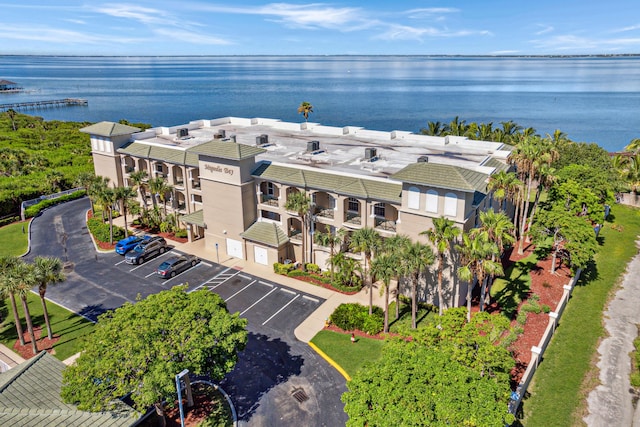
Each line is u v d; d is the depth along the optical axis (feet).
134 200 196.34
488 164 157.38
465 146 189.37
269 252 153.99
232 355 88.99
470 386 69.56
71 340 116.26
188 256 162.61
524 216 161.79
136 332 80.79
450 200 118.52
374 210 144.36
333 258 136.98
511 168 174.19
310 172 148.15
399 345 82.48
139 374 77.97
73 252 170.71
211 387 99.04
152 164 188.85
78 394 75.25
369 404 70.69
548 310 126.11
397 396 67.62
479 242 107.45
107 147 200.23
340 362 107.14
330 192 141.90
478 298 135.44
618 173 241.76
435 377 70.95
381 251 115.03
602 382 101.86
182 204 192.03
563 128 522.88
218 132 205.98
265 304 133.28
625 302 137.49
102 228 184.44
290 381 100.89
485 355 79.61
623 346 115.14
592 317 128.47
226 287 143.23
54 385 83.46
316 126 224.12
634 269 160.35
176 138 208.13
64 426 72.79
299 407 93.15
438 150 181.98
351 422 68.49
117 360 77.30
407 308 130.11
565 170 207.10
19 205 221.05
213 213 164.55
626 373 104.94
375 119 569.64
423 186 121.39
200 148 156.97
